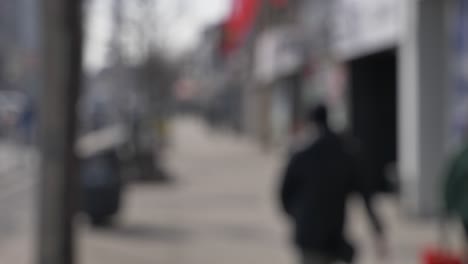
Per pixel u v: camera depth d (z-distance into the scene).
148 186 19.42
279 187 6.10
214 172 24.16
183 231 12.14
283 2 28.48
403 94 14.07
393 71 17.81
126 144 19.52
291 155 6.05
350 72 18.39
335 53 19.55
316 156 5.96
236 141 48.44
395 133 17.73
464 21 12.33
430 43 13.26
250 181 21.09
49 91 4.91
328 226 5.90
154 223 12.94
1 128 32.81
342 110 18.92
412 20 13.43
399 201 14.16
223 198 16.81
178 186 19.55
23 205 15.05
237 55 51.47
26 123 27.94
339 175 5.93
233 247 10.76
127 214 13.96
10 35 43.31
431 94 13.26
